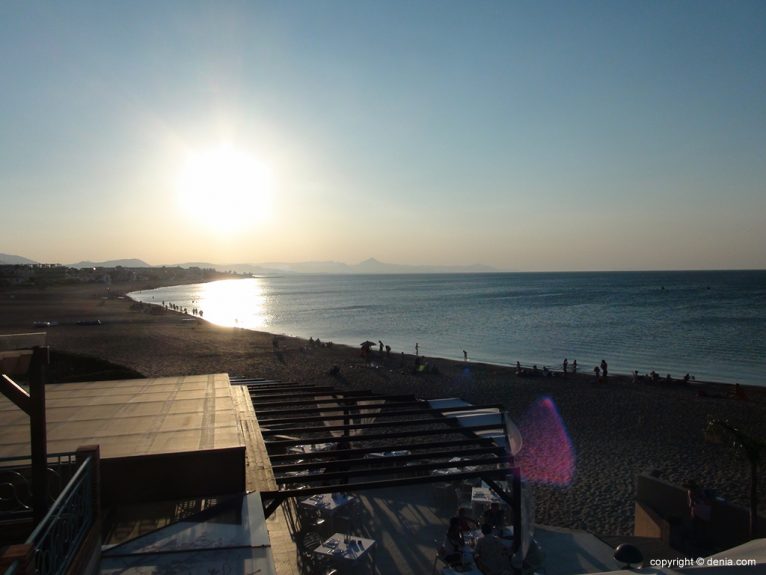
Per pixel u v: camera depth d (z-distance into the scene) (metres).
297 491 7.42
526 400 30.70
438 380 37.09
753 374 41.59
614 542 12.28
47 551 3.87
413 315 98.94
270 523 11.99
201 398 10.07
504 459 9.70
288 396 12.99
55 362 23.41
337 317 99.75
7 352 5.06
